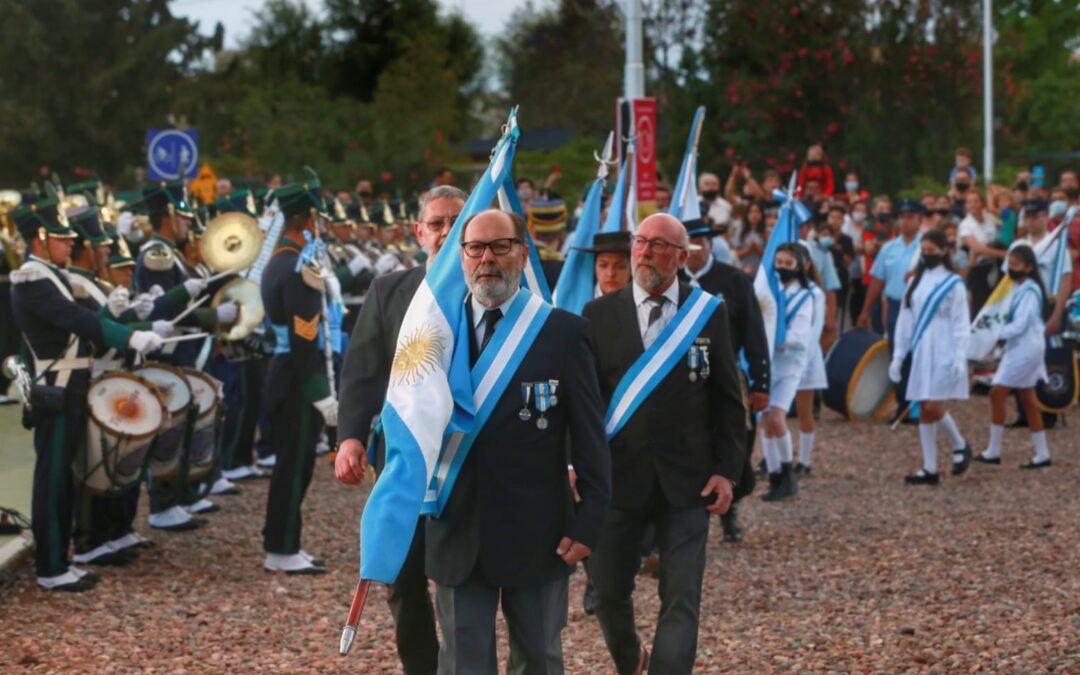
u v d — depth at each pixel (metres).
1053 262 15.26
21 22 40.41
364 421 5.85
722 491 6.45
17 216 8.77
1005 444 14.57
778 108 29.97
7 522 9.77
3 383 15.73
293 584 9.02
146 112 41.81
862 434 15.33
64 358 8.77
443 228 6.10
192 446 10.13
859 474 13.07
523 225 5.57
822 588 8.81
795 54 29.98
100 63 41.47
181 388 9.62
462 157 39.81
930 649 7.40
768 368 9.12
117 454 8.87
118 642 7.65
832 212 18.17
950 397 12.43
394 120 38.00
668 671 6.25
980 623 7.85
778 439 11.80
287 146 33.97
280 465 9.27
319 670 7.18
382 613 8.33
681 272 9.13
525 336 5.49
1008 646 7.39
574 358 5.54
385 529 5.16
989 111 28.91
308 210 9.27
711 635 7.79
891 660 7.24
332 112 35.56
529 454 5.45
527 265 6.14
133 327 9.28
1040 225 15.59
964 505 11.44
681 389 6.51
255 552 9.97
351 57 47.06
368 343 5.95
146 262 10.94
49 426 8.67
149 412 8.98
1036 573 8.98
